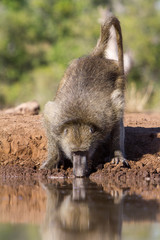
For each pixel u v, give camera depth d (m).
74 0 85.25
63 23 81.06
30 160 19.84
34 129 20.84
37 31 84.81
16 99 73.44
